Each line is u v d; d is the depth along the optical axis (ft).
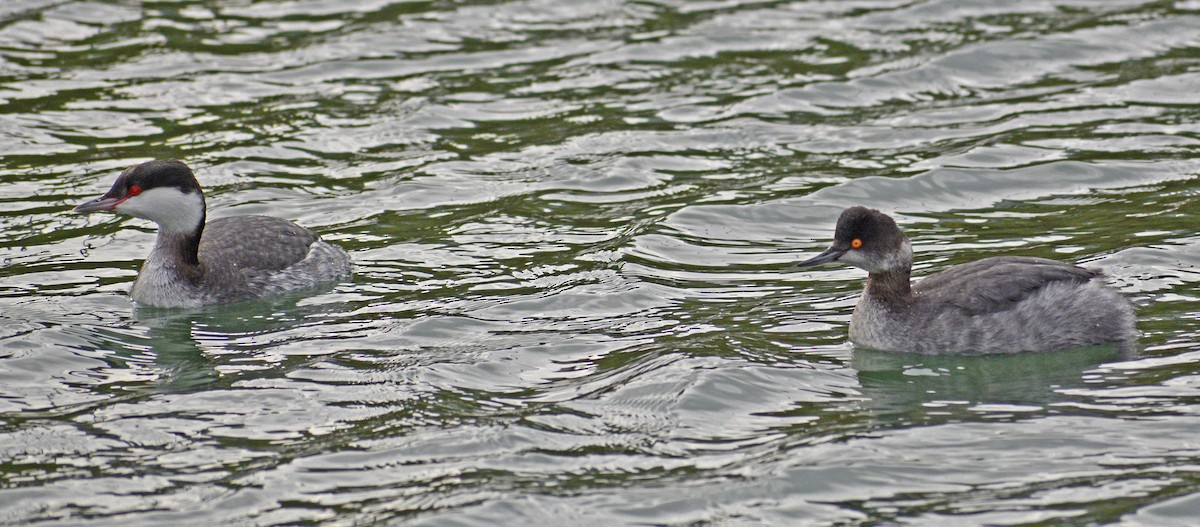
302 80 73.00
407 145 65.98
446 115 69.05
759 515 35.24
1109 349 45.19
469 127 68.03
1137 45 76.54
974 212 58.18
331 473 37.52
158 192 50.03
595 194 60.75
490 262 53.83
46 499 36.19
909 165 62.85
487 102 70.74
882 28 79.71
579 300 49.93
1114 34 77.97
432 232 56.90
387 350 45.96
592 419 40.57
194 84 72.23
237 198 60.03
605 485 36.76
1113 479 36.40
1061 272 46.32
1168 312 47.29
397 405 41.73
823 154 64.59
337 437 39.70
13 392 42.73
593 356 45.21
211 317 49.57
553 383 43.19
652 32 79.66
